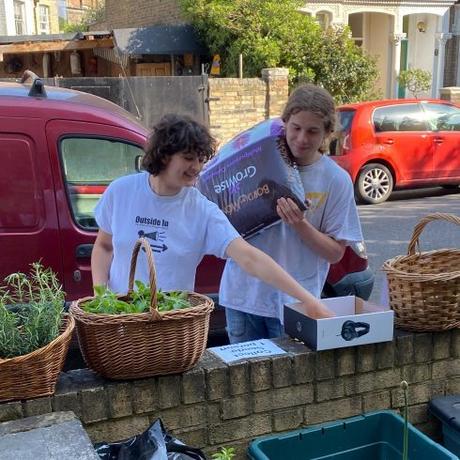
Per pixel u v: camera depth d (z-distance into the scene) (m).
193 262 2.45
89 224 3.64
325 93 2.46
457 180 10.70
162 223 2.38
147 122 11.01
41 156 3.52
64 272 3.58
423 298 2.44
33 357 1.88
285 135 2.58
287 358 2.29
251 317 2.90
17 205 3.49
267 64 12.56
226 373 2.20
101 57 15.73
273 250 2.72
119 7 19.42
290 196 2.49
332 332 2.30
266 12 12.72
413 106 10.35
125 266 2.44
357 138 10.00
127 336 1.97
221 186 2.68
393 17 17.84
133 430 2.10
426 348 2.53
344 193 2.62
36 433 1.78
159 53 13.70
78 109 3.65
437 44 19.12
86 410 2.03
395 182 10.33
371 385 2.45
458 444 2.38
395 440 2.35
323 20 16.81
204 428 2.20
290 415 2.33
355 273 4.11
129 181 2.45
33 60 15.90
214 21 12.95
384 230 8.37
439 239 7.84
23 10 21.89
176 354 2.04
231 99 11.40
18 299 2.42
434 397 2.58
